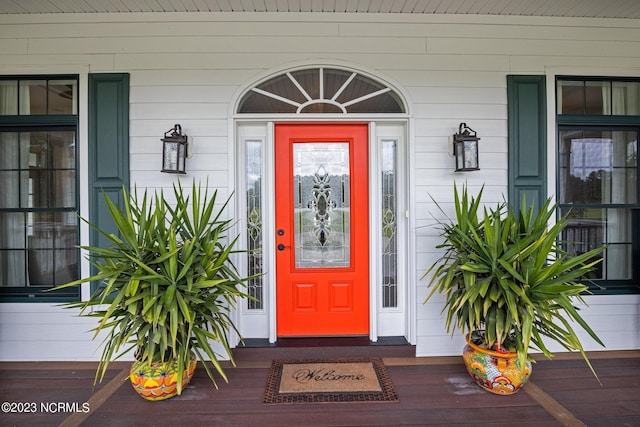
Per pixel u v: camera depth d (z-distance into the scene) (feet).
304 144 9.71
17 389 7.78
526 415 6.79
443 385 7.85
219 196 9.21
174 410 6.98
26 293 9.27
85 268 9.07
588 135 9.85
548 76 9.46
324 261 9.80
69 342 9.07
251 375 8.29
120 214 7.05
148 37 9.12
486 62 9.42
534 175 9.45
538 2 8.84
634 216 9.89
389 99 9.52
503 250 7.23
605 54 9.57
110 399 7.38
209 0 8.66
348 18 9.24
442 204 9.39
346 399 7.32
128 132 9.09
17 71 9.01
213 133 9.18
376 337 9.50
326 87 9.39
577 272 6.90
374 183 9.55
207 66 9.17
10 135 9.34
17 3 8.61
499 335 6.80
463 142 8.94
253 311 9.62
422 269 9.37
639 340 9.60
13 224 9.41
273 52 9.20
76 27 9.07
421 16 9.31
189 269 7.22
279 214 9.62
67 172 9.37
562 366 8.75
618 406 7.08
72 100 9.21
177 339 7.13
